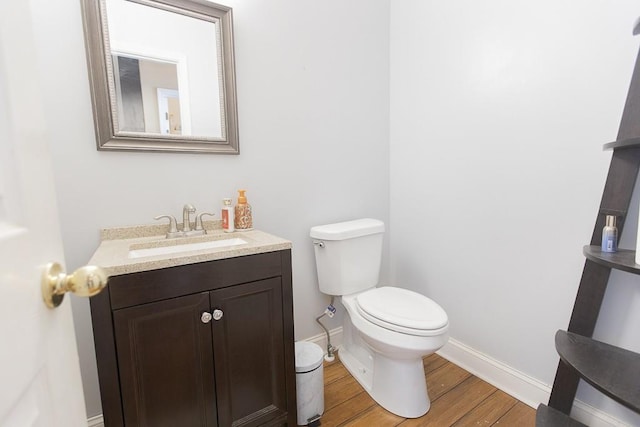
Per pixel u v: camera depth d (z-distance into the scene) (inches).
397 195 82.0
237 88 59.1
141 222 52.0
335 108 72.2
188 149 54.3
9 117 14.9
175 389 39.3
